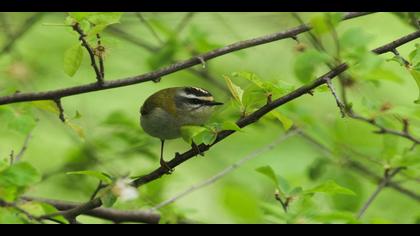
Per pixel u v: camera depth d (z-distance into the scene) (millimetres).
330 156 13633
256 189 14883
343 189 9492
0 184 7449
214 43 14109
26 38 17109
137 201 12031
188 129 8320
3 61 13078
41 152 16516
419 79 8367
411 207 15633
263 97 8344
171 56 14047
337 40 8250
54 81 17031
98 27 8227
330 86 8125
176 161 8711
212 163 17766
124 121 14180
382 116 10812
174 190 14070
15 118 9516
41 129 17094
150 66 14109
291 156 17141
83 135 9422
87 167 14094
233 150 17812
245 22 17312
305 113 13664
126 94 18703
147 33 17906
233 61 17734
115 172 13961
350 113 10445
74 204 10602
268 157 17156
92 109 17797
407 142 14430
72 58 8430
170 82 17891
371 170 14188
